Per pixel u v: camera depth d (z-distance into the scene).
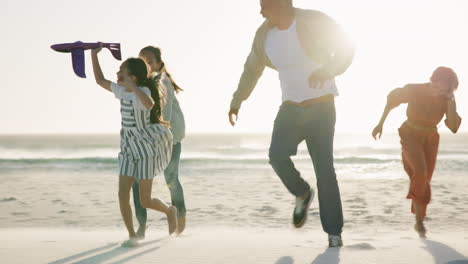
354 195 8.84
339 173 16.92
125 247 3.55
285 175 3.47
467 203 7.57
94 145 68.44
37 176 14.46
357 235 4.59
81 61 3.65
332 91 3.41
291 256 3.02
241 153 40.31
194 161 24.02
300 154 33.38
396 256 2.98
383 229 5.26
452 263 2.75
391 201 7.91
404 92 4.35
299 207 3.56
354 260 2.86
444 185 10.80
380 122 4.42
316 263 2.79
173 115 4.49
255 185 11.08
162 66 4.46
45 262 2.95
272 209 7.12
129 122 3.65
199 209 7.15
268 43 3.42
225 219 6.20
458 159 25.45
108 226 5.66
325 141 3.39
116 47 3.75
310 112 3.36
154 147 3.69
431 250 3.21
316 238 4.00
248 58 3.68
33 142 97.00
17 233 4.58
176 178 4.56
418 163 4.39
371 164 23.77
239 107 3.81
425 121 4.38
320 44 3.25
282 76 3.43
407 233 4.81
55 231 4.93
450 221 5.80
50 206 7.55
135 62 3.64
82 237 4.19
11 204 7.82
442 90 4.24
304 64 3.32
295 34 3.29
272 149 3.45
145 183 3.77
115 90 3.66
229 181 12.22
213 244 3.58
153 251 3.27
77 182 12.17
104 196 8.96
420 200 4.41
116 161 24.23
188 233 4.67
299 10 3.33
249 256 3.04
